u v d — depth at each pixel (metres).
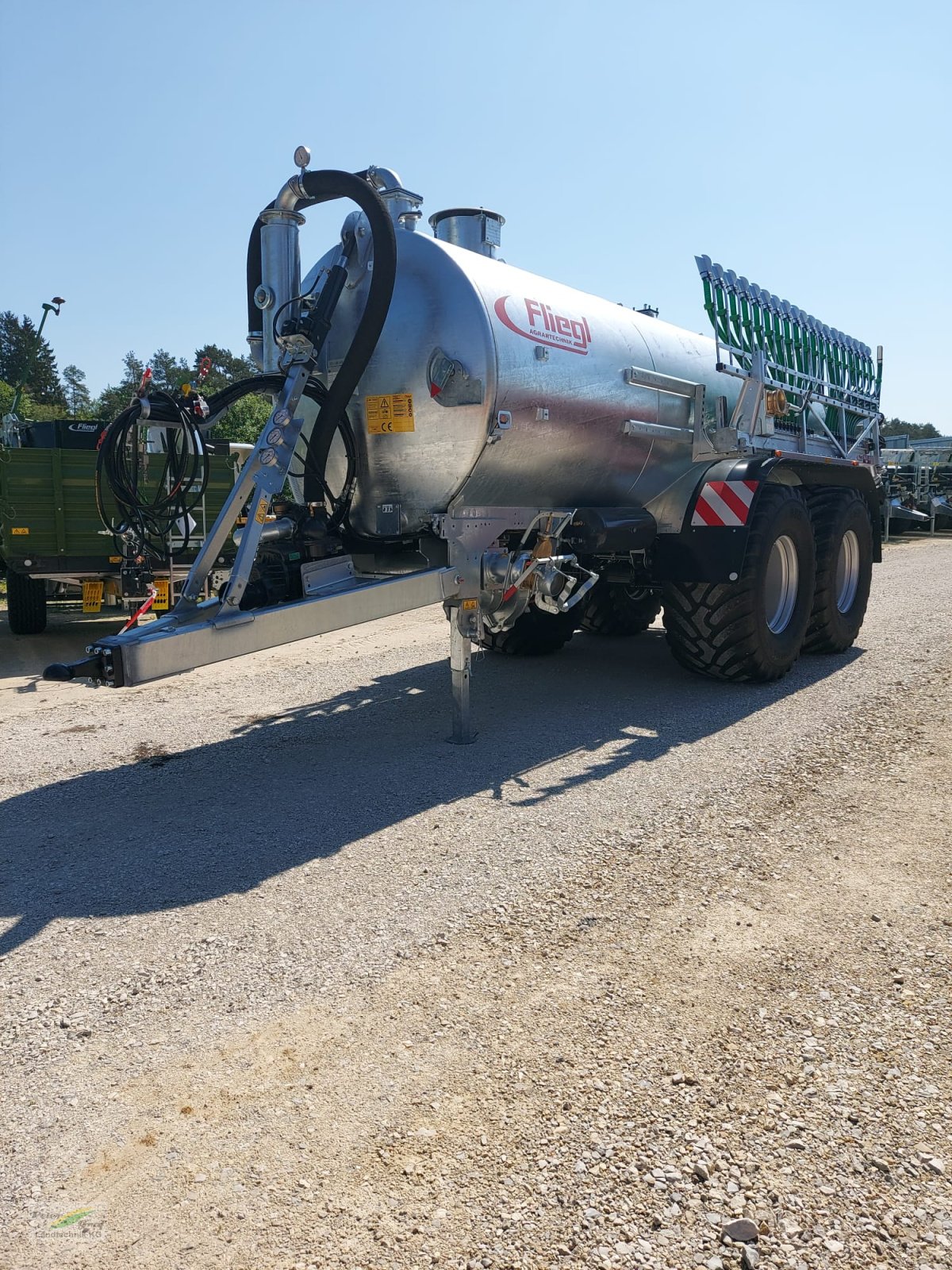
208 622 3.93
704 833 3.57
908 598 10.10
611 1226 1.71
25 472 8.91
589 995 2.47
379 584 4.39
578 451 5.16
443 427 4.55
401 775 4.39
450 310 4.50
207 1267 1.63
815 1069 2.15
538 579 4.95
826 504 6.86
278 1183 1.83
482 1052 2.24
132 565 8.26
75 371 114.00
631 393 5.50
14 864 3.46
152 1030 2.36
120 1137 1.97
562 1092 2.08
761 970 2.59
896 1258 1.64
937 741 4.65
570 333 5.09
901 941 2.73
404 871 3.29
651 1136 1.94
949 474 23.86
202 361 4.43
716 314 6.02
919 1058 2.19
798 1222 1.72
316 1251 1.67
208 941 2.81
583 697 5.90
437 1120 2.00
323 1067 2.19
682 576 5.77
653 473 5.93
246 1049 2.27
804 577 6.25
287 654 7.75
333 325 4.80
